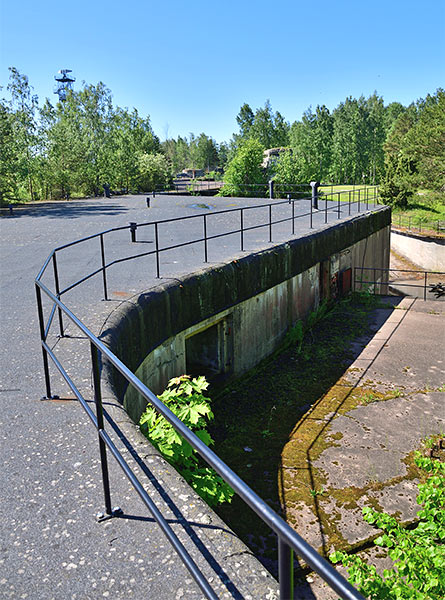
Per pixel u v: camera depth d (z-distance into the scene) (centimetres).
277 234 1541
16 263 1139
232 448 845
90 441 375
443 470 625
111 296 782
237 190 4859
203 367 1141
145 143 6606
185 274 941
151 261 1109
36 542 270
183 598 229
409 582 357
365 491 690
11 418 415
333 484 714
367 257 2144
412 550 382
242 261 1121
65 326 654
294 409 981
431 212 5088
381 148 8925
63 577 245
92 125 5153
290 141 8700
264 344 1252
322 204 2762
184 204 2906
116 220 2075
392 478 721
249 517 643
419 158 4566
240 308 1130
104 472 284
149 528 276
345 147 8781
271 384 1112
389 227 2523
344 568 543
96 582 241
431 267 3716
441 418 909
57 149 4316
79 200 3600
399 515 637
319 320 1571
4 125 3419
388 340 1359
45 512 295
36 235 1644
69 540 270
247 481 738
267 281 1234
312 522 628
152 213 2373
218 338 1106
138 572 246
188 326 924
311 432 877
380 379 1102
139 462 340
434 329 1439
